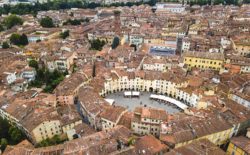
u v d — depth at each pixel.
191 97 164.38
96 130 141.50
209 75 187.62
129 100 173.25
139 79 183.62
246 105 148.75
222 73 193.62
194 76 184.88
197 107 153.38
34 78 195.88
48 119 128.75
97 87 172.00
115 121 130.88
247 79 175.75
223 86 169.62
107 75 182.62
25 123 130.12
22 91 172.50
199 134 117.56
